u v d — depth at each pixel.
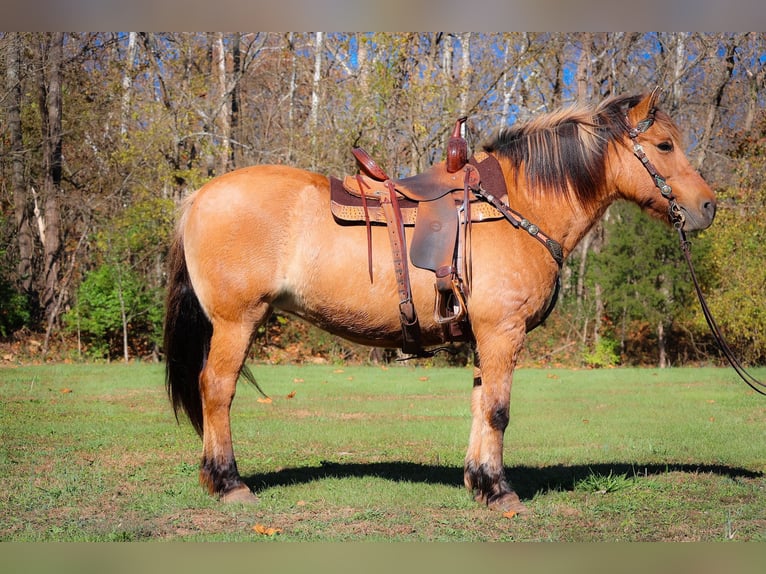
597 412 9.80
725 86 23.81
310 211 4.91
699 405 10.52
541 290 4.86
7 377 12.46
